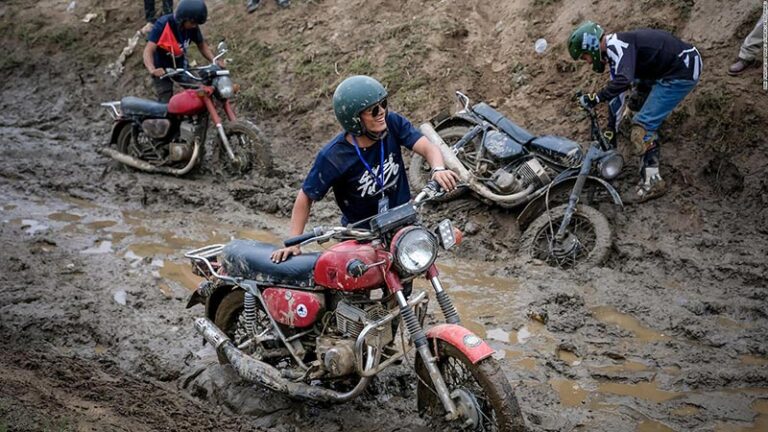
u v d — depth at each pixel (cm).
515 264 673
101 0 1253
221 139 853
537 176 692
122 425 428
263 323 491
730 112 712
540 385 496
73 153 977
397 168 436
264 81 1005
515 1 930
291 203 802
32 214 798
